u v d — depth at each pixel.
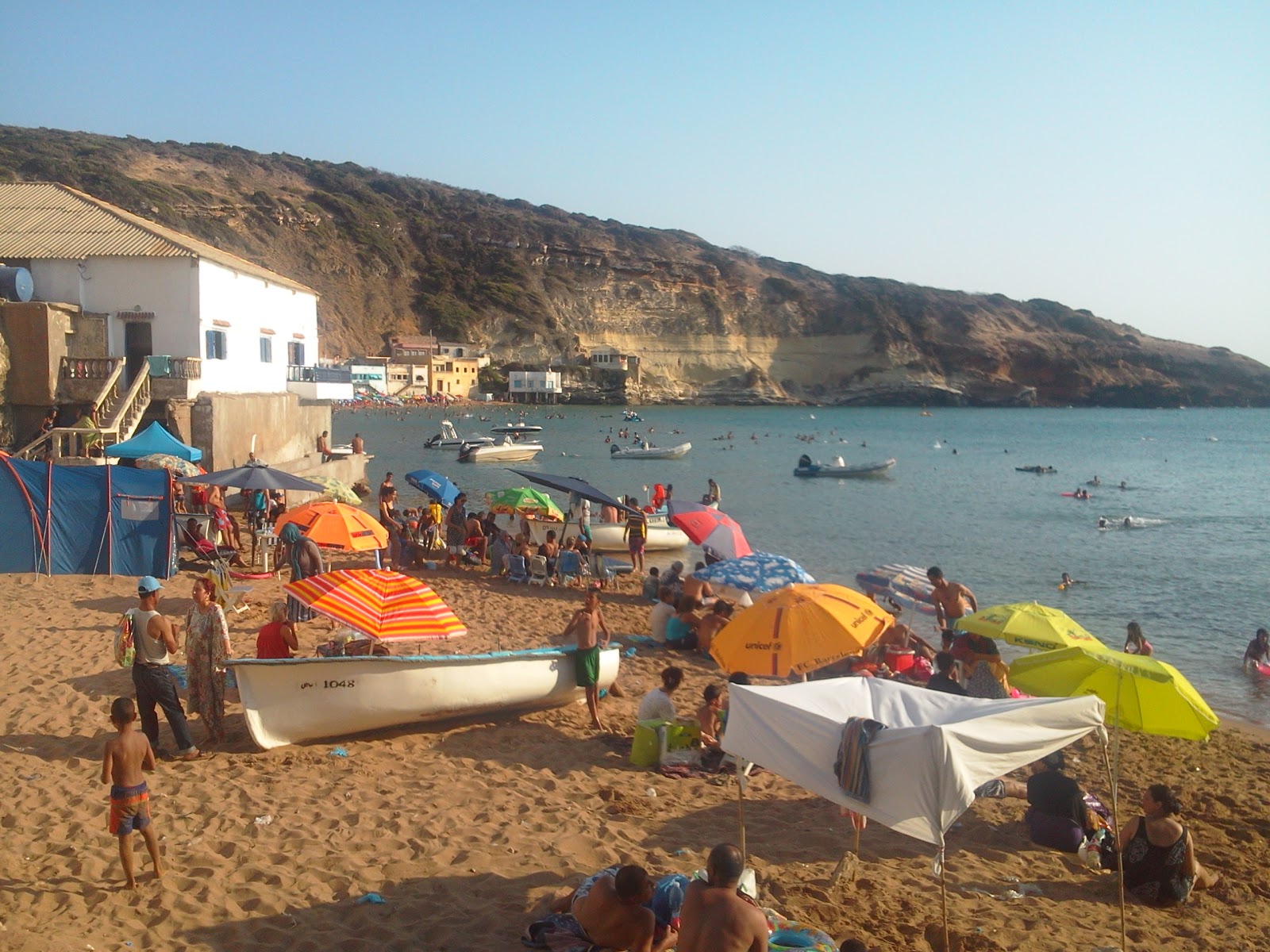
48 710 10.48
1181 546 32.16
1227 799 10.69
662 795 9.46
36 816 7.87
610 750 10.71
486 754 10.25
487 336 194.25
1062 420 162.50
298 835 7.85
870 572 15.77
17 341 25.06
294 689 9.77
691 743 10.41
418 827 8.12
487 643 15.38
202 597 9.95
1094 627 20.95
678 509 19.81
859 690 7.00
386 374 154.50
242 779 9.01
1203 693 16.20
